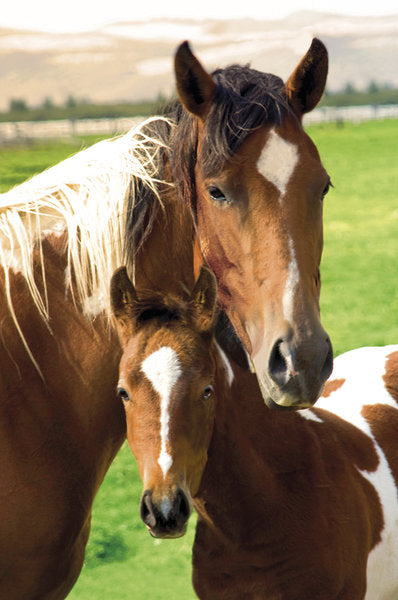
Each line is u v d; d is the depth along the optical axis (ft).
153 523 8.14
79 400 9.18
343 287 39.58
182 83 8.60
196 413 8.66
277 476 10.11
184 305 9.11
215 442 9.72
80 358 9.23
